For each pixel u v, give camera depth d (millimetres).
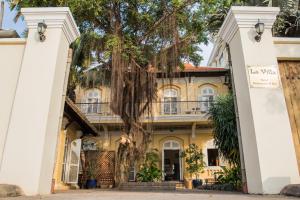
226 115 8016
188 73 17750
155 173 8727
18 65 4312
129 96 8250
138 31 9016
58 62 4367
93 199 3008
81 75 10773
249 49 4387
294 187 3422
